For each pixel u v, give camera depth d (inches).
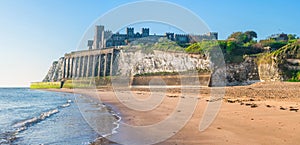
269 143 232.1
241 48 1678.2
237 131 287.4
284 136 256.7
